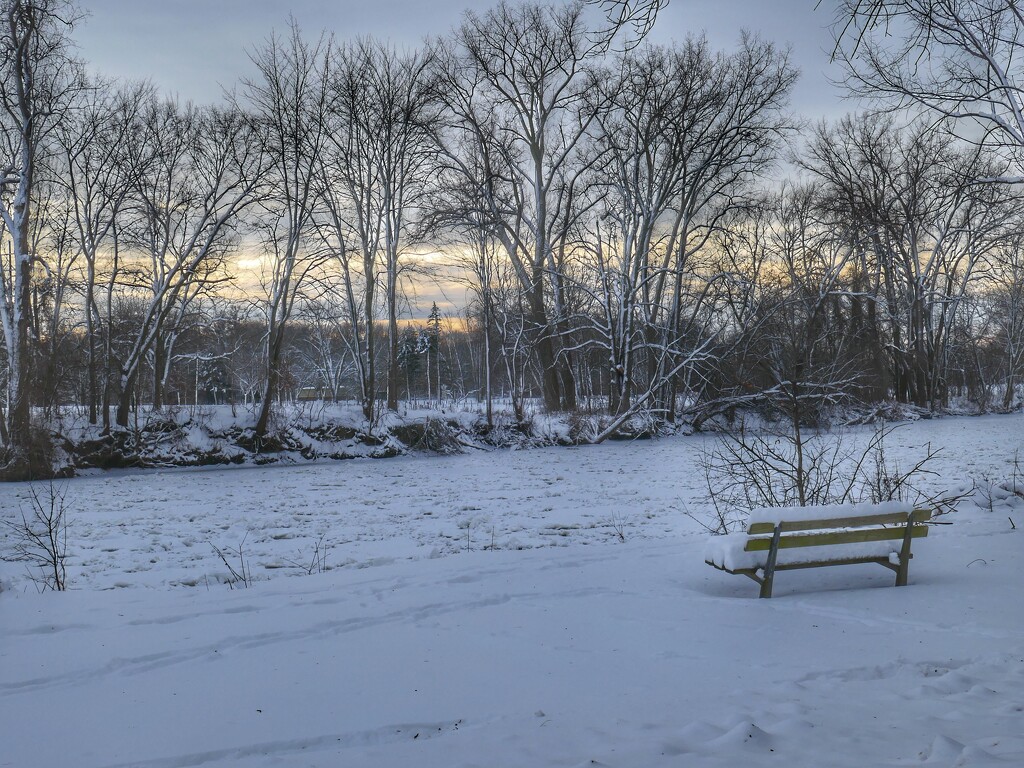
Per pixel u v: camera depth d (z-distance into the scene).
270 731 4.96
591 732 4.70
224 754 4.59
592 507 18.45
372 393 38.19
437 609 8.20
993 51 18.98
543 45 41.00
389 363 40.62
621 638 7.09
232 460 33.50
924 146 37.31
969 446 31.36
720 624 7.52
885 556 9.22
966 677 5.68
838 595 8.67
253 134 34.59
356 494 22.95
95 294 34.50
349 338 53.28
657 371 43.25
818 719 4.83
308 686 5.87
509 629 7.42
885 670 6.03
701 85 39.62
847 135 45.00
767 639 6.98
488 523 16.41
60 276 33.94
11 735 5.02
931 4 12.66
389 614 7.99
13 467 28.62
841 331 39.56
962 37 18.08
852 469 20.58
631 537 14.19
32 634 7.54
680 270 40.31
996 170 23.30
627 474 26.27
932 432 40.03
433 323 81.75
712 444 34.94
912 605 8.05
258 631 7.43
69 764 4.54
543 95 42.50
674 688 5.68
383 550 13.55
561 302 44.09
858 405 44.97
